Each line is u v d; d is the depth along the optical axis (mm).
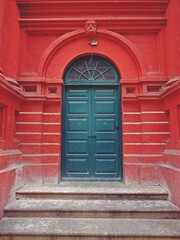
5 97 3898
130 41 5055
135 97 4844
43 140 4773
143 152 4668
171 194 3953
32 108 4773
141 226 3316
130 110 4863
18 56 4926
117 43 5094
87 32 4992
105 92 5180
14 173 4059
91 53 5082
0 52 4168
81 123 5105
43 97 4742
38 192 4070
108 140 5066
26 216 3607
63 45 5078
